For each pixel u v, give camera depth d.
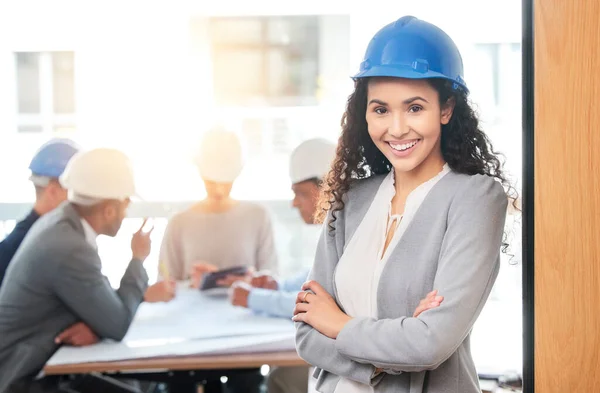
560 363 1.14
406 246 1.14
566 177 1.12
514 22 5.32
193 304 2.39
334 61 6.80
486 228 1.11
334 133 6.55
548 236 1.13
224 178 2.77
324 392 1.23
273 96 6.82
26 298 2.24
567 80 1.12
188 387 2.25
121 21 5.97
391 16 5.54
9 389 2.20
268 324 2.15
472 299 1.08
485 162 1.21
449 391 1.14
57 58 6.16
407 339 1.07
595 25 1.10
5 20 5.90
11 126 6.07
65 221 2.29
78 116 5.96
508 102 5.47
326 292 1.23
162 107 6.03
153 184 4.89
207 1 6.19
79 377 2.40
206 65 6.28
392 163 1.16
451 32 5.38
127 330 2.14
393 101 1.12
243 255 2.80
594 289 1.13
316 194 2.44
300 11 6.65
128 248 4.19
